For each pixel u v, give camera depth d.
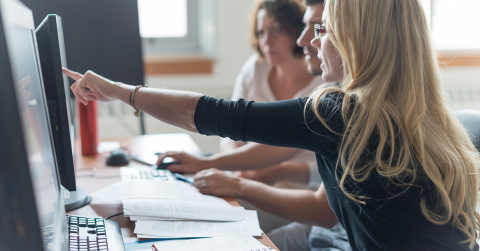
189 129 0.77
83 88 0.89
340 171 0.68
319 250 0.99
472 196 0.69
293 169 1.41
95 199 0.92
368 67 0.68
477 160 0.71
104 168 1.22
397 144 0.63
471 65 2.69
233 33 2.49
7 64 0.35
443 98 0.71
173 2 2.51
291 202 0.98
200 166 1.20
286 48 1.53
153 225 0.77
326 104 0.67
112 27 1.39
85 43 1.36
